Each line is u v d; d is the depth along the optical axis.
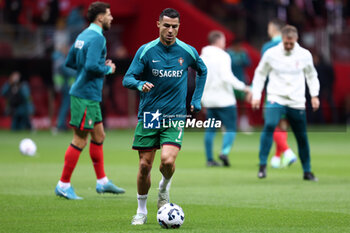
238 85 39.50
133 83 20.84
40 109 73.19
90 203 25.72
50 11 74.50
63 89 66.00
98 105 27.16
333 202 26.14
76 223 21.39
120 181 32.88
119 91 73.06
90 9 26.80
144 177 21.27
